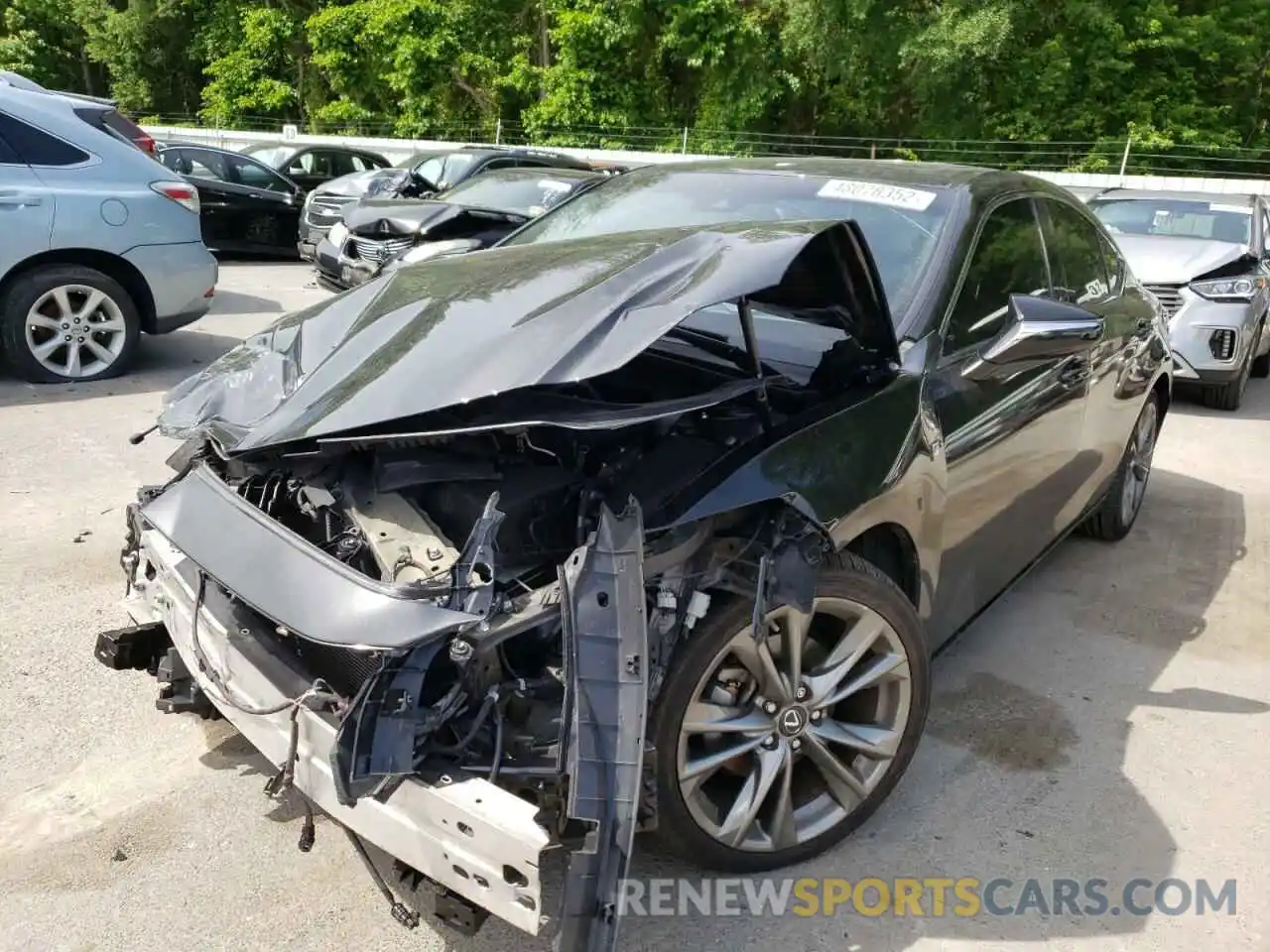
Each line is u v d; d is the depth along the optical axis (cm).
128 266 719
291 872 272
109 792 300
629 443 262
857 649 274
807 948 254
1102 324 309
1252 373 1053
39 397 673
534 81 2612
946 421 307
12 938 246
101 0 3281
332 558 228
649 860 279
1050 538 420
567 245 311
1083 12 2355
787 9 2488
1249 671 406
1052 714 368
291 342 307
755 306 327
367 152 1608
